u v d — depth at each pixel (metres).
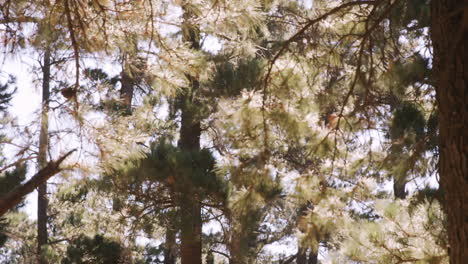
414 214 5.65
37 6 5.16
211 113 10.84
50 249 13.17
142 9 5.33
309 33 5.58
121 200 10.30
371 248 5.54
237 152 5.48
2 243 12.41
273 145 5.80
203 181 9.31
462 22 3.64
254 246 16.36
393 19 5.58
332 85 5.79
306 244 5.85
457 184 3.62
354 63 5.70
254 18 5.66
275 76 5.52
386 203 5.82
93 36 5.34
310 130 5.45
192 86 10.38
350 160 5.88
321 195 5.82
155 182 9.94
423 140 5.45
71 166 4.56
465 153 3.59
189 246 10.98
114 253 10.57
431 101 6.52
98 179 9.82
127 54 5.69
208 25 5.66
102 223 12.88
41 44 5.28
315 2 5.68
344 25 5.54
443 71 3.76
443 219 5.20
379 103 5.87
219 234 13.24
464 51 3.68
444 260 5.21
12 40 5.17
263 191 5.64
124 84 12.23
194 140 12.18
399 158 5.74
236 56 10.62
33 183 4.10
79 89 5.30
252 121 5.32
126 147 5.02
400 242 5.51
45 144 4.72
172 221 9.82
